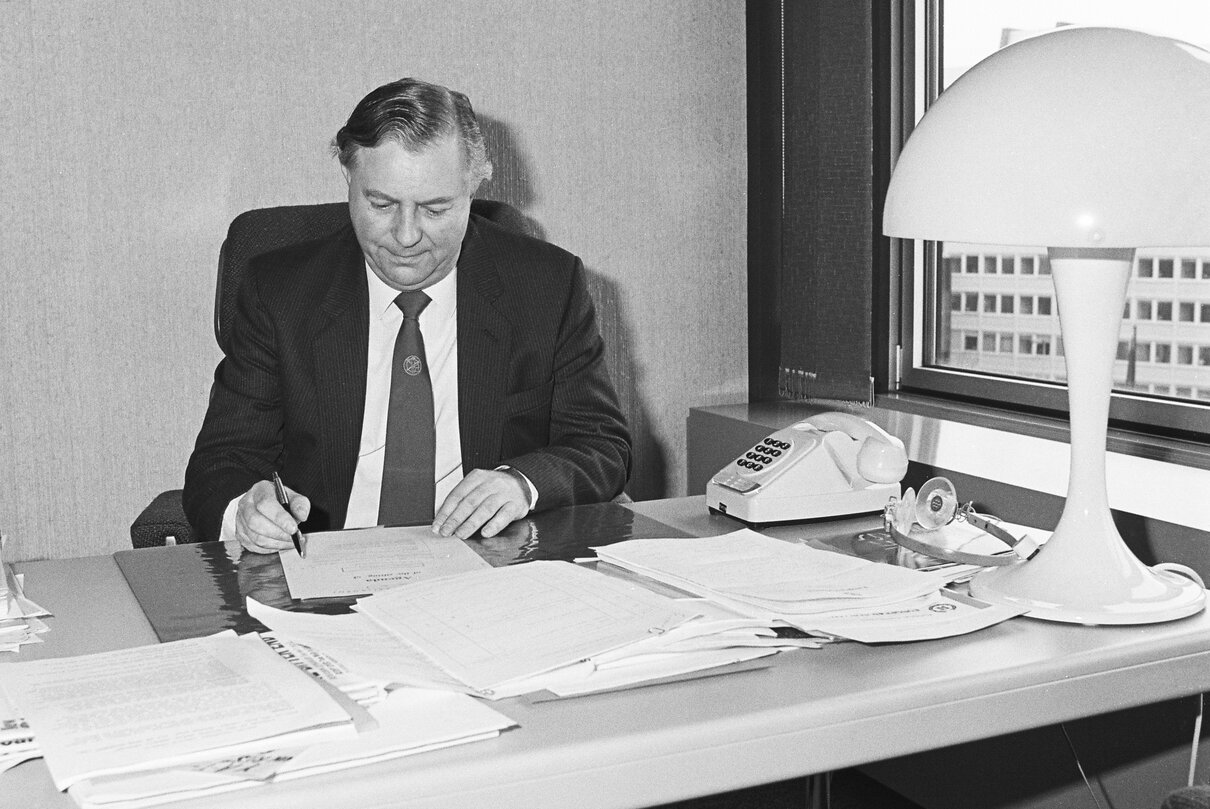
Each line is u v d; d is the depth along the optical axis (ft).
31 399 8.25
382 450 5.81
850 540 4.55
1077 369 3.69
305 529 5.68
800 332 9.24
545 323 6.02
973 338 8.28
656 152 9.53
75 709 2.80
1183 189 3.21
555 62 9.14
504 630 3.36
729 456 8.84
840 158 8.61
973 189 3.37
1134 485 5.64
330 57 8.57
